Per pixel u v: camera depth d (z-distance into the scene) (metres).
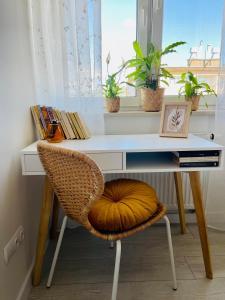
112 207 1.03
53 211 1.60
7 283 1.01
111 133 1.66
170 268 1.37
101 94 1.50
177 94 1.71
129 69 1.63
